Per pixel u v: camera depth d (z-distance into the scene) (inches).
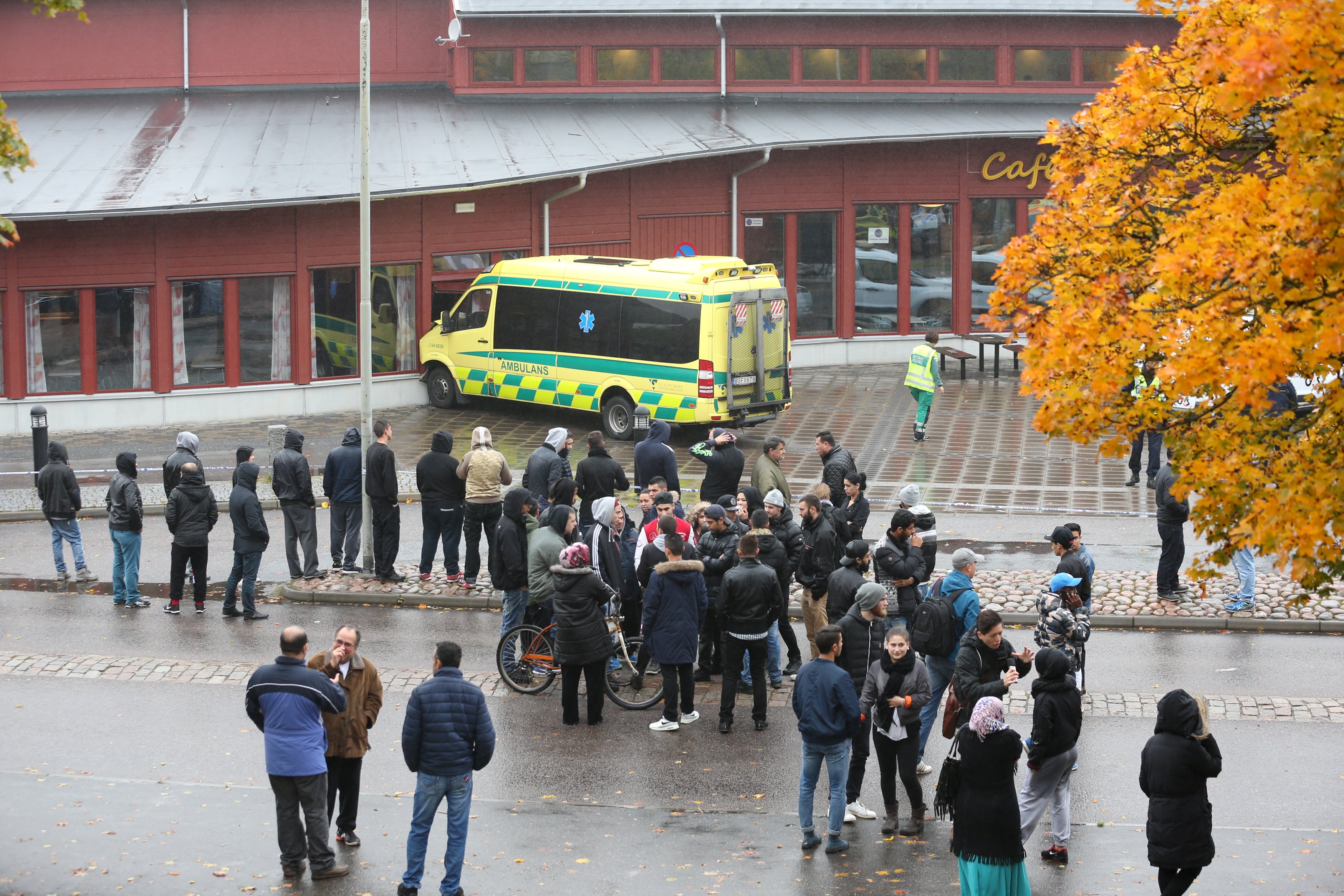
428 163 1243.8
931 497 957.2
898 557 569.6
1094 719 574.2
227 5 1417.3
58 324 1175.0
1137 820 482.9
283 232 1224.8
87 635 690.2
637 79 1428.4
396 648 672.4
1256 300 344.2
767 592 558.9
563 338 1181.7
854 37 1444.4
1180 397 364.2
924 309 1485.0
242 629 703.7
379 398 1277.1
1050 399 383.9
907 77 1459.2
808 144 1332.4
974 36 1453.0
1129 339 365.4
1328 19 315.3
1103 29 1464.1
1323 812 484.4
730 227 1398.9
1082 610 545.6
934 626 521.0
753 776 523.5
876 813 492.7
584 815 484.7
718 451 749.9
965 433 1151.0
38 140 1270.9
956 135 1375.5
